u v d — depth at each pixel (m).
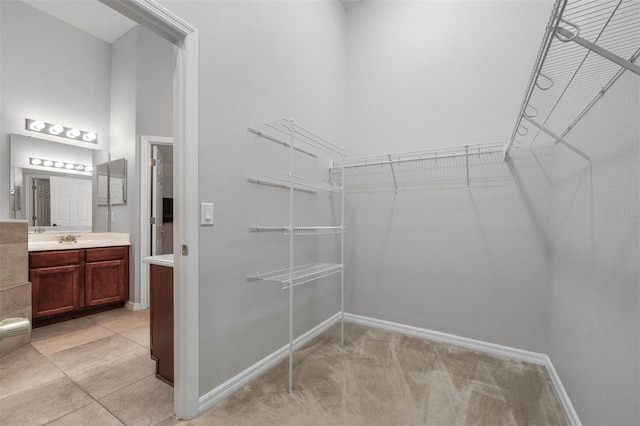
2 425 1.44
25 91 3.01
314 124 2.52
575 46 1.45
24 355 2.18
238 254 1.78
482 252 2.28
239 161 1.78
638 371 0.94
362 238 2.81
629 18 1.04
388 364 2.06
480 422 1.49
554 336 1.90
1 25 2.87
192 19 1.48
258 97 1.92
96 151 3.49
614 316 1.11
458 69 2.40
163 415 1.52
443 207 2.44
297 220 2.35
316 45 2.54
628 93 1.03
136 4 1.24
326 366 2.03
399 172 2.64
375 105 2.79
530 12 2.14
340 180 2.87
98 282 3.07
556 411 1.58
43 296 2.72
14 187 2.96
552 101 1.94
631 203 1.00
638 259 0.96
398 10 2.68
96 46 3.49
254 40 1.89
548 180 2.06
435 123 2.49
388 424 1.47
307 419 1.50
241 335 1.80
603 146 1.22
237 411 1.56
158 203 3.46
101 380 1.85
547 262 2.06
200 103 1.53
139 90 3.28
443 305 2.43
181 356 1.48
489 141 2.26
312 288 2.52
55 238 3.20
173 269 1.63
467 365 2.05
